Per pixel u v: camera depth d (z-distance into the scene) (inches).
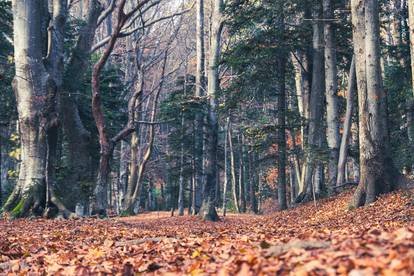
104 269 264.8
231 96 1157.1
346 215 700.0
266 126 1157.7
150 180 2182.6
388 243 195.0
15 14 916.6
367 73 730.8
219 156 2180.1
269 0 1111.0
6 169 1449.3
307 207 978.7
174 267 245.8
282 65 1160.2
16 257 361.4
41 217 856.9
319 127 1106.7
